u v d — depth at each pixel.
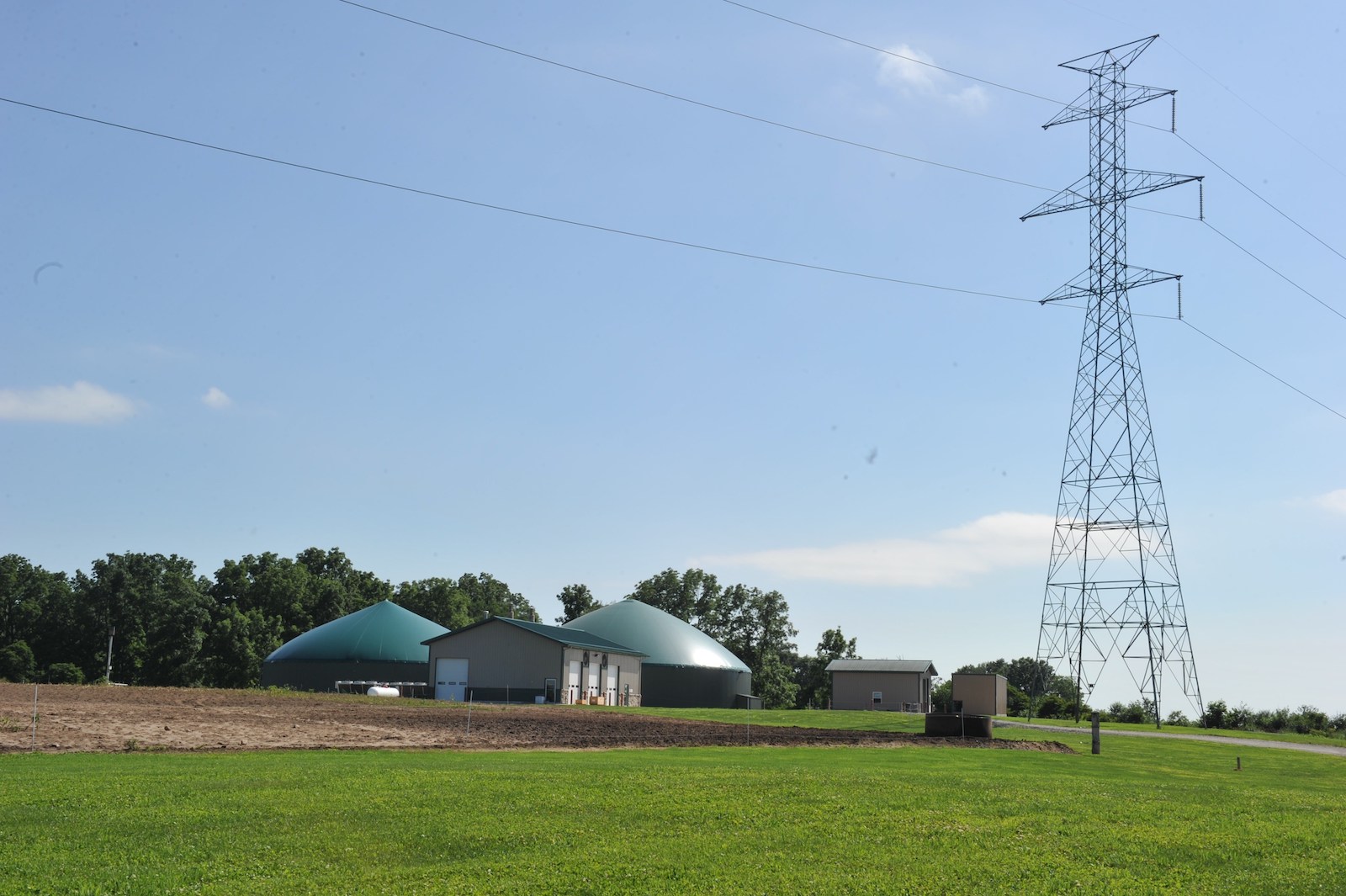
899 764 26.52
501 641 72.12
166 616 112.62
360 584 135.25
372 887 12.16
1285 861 14.80
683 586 126.56
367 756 24.34
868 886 12.63
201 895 11.77
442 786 18.67
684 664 85.00
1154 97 62.69
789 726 47.19
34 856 13.09
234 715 36.62
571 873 12.85
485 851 13.99
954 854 14.45
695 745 31.64
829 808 17.50
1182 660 63.25
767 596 125.31
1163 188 61.66
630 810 16.77
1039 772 26.33
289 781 18.92
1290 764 36.94
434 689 73.56
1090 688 63.94
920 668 87.56
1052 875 13.46
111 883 12.02
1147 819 17.75
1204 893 12.84
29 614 114.38
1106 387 66.81
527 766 22.59
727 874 13.00
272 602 120.56
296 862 13.20
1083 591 65.69
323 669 78.44
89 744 25.59
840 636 126.50
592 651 75.06
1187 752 39.56
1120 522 65.56
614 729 37.53
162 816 15.36
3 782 18.20
